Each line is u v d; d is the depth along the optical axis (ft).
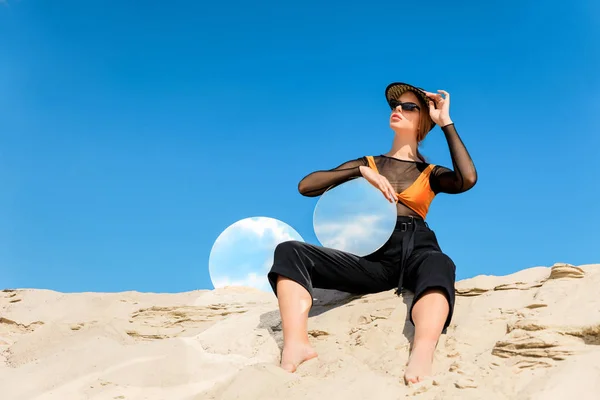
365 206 13.94
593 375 9.98
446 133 14.32
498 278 14.52
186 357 13.03
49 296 19.63
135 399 11.68
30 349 15.66
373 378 10.86
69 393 12.05
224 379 12.16
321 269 13.61
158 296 19.76
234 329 14.58
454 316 13.17
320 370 11.70
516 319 12.26
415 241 13.93
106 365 13.24
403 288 14.06
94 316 17.78
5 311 18.35
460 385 10.16
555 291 12.80
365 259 14.12
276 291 13.02
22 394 12.34
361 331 13.01
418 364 11.17
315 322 13.88
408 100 15.58
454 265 13.08
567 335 11.15
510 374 10.64
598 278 12.78
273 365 11.55
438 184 14.55
